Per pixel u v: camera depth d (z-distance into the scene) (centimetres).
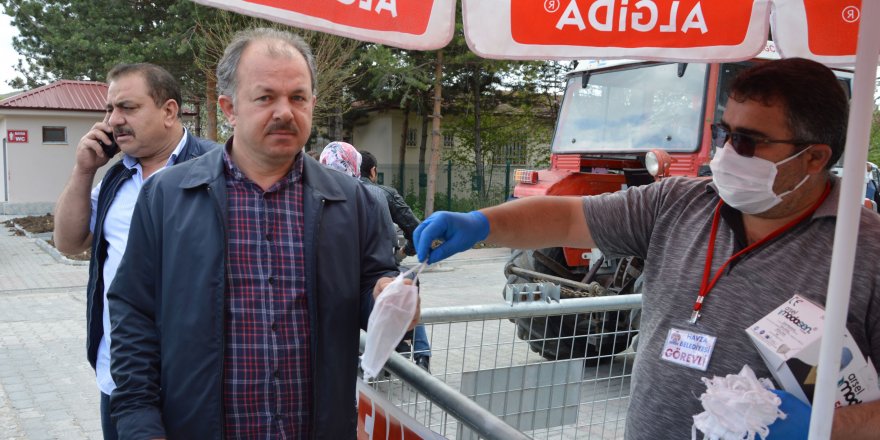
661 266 172
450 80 2039
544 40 204
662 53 220
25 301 845
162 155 257
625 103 579
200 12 1402
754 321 148
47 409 473
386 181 2220
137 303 177
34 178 2005
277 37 180
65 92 2045
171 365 167
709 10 222
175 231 171
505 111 2386
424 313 227
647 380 165
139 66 253
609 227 186
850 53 230
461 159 2545
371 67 1638
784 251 150
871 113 106
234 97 176
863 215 148
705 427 129
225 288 169
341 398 179
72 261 1155
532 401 258
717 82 507
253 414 169
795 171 145
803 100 141
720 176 151
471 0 193
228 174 179
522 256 587
